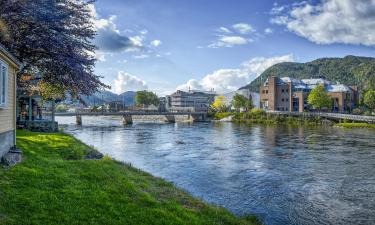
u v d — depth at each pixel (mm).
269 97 143750
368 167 28406
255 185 21594
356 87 145875
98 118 158250
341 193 19938
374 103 128125
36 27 26203
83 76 27812
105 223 9445
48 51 26688
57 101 43469
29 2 25094
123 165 20359
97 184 13203
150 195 13383
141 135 60469
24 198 10211
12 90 17109
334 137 57469
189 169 26719
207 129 79125
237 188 20703
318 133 66875
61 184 12430
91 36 29125
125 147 41344
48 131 39281
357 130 76625
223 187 20891
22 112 44281
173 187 16406
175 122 120625
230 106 177625
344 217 15719
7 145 16172
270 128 83750
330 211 16562
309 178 23969
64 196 11055
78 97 31156
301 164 29750
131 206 11133
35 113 45938
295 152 37719
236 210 16297
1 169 13352
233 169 27016
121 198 11781
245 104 150000
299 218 15492
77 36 28531
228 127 87875
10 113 16672
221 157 33562
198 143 46906
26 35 26172
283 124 103000
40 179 12625
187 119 136125
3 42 24734
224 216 12805
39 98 41875
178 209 11930
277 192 19953
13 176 12461
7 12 24172
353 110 128500
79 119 103125
